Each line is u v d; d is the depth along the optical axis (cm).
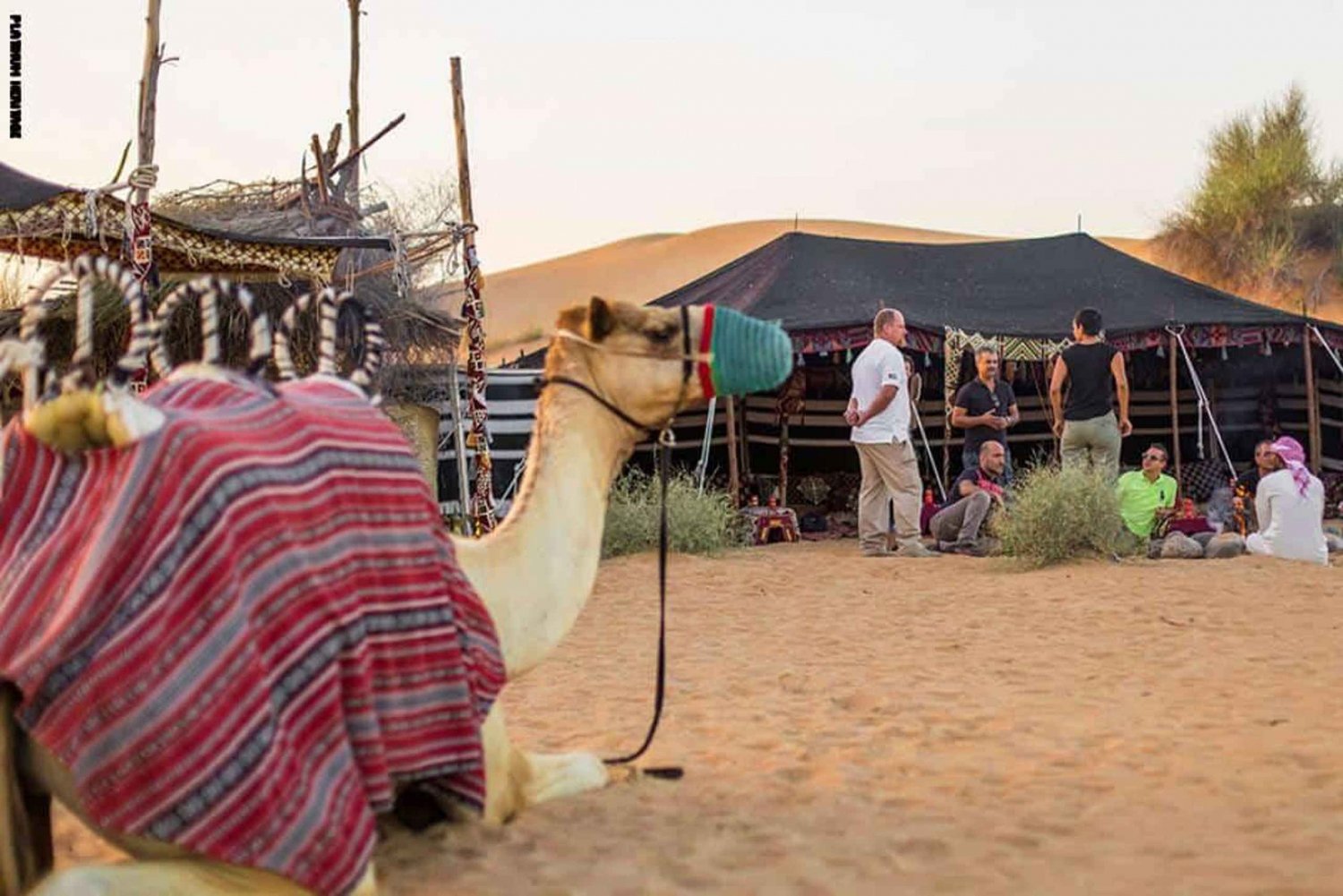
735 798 556
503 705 753
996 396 1579
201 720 357
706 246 7050
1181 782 563
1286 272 4044
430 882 455
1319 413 2114
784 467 1911
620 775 583
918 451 2083
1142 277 2173
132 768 354
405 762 420
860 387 1420
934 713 701
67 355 1466
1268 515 1307
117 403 373
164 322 448
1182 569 1199
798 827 516
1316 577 1137
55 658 353
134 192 1173
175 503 369
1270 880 441
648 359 519
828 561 1370
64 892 339
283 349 494
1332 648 845
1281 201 4116
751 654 886
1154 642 881
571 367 522
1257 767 581
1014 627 952
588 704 750
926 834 503
